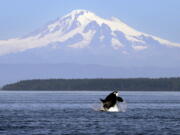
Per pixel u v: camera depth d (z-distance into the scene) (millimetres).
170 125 161625
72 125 160375
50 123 165875
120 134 141750
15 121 171875
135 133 143625
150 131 147500
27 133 142375
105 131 147125
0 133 141750
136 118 183125
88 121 171625
